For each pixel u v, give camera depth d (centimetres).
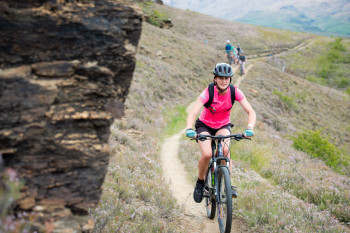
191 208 540
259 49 6262
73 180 222
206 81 2825
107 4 249
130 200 470
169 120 1501
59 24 230
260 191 600
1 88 204
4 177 177
